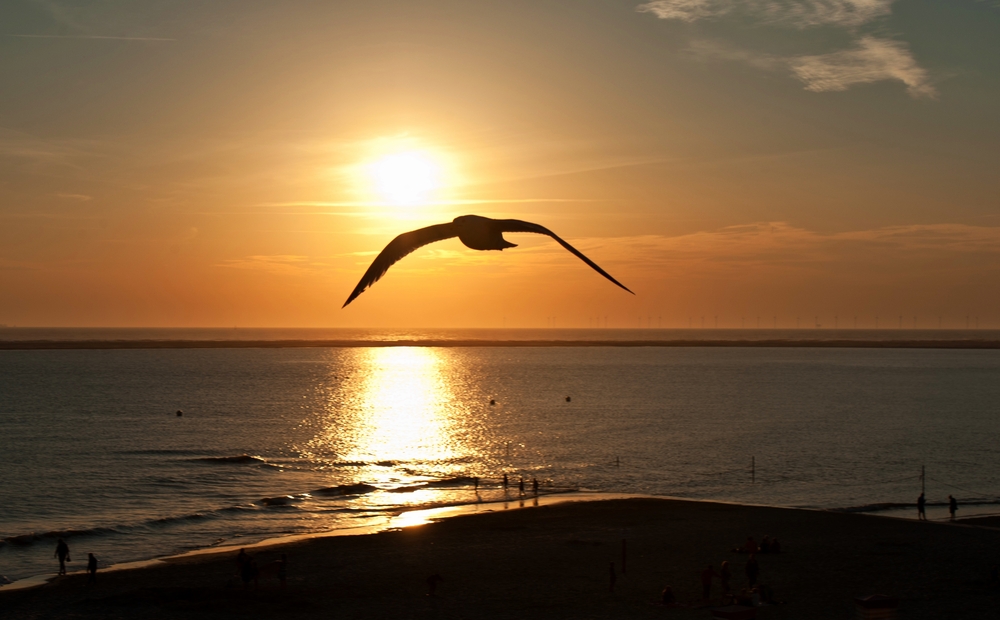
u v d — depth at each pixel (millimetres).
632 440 101562
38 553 47438
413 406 145000
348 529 53719
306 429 112312
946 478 76312
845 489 71000
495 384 199750
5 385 181500
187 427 112438
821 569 40781
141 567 43250
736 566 41531
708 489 71000
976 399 159250
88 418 121312
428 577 37094
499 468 81688
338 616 33812
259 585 38688
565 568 41219
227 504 63219
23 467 79125
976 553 44094
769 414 131375
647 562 42469
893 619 31031
